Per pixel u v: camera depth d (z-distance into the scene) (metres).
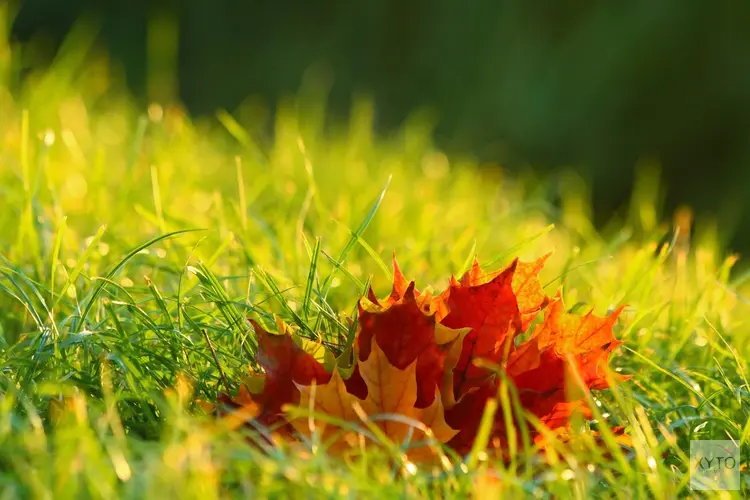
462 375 1.94
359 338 1.93
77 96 3.39
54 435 1.89
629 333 2.14
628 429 1.99
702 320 2.21
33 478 1.80
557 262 2.68
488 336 1.95
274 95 7.50
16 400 1.96
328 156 3.35
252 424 1.91
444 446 1.91
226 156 3.48
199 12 7.74
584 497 1.86
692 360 2.17
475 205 3.11
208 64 7.73
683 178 6.60
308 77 7.44
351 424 1.89
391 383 1.90
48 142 2.35
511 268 1.94
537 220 3.26
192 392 1.98
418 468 1.90
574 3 6.69
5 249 2.29
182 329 2.04
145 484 1.80
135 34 7.62
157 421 1.97
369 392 1.91
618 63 6.57
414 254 2.34
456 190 3.21
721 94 6.43
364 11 7.50
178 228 2.30
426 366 1.93
